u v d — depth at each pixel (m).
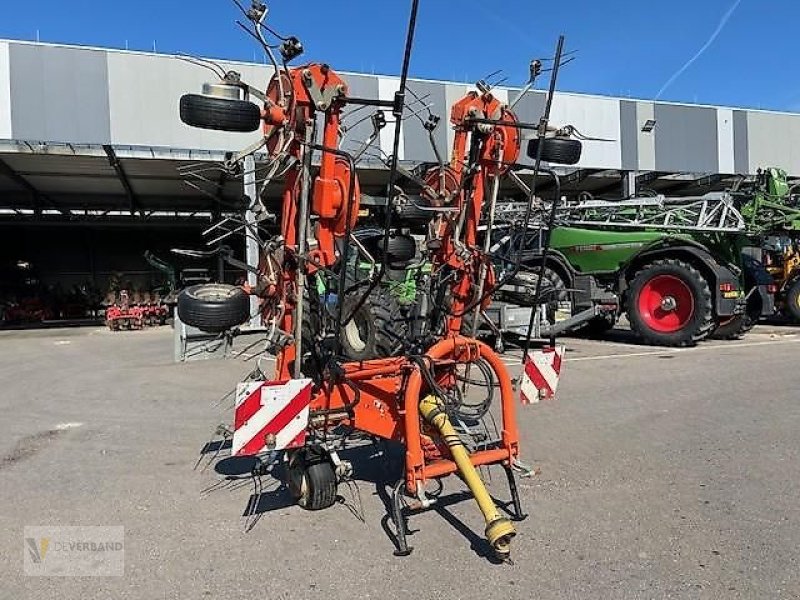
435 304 5.05
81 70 14.00
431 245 4.91
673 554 3.54
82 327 18.86
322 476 4.17
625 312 11.60
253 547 3.71
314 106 3.89
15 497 4.50
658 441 5.59
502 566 3.44
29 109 13.80
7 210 22.50
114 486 4.70
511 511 4.14
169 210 23.12
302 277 4.01
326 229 4.13
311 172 4.17
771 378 8.15
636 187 18.83
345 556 3.58
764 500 4.26
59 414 6.97
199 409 7.04
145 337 15.20
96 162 15.36
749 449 5.32
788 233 13.51
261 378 4.29
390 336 6.32
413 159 14.92
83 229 24.62
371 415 4.16
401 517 3.69
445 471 3.77
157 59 14.30
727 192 11.23
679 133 18.28
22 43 13.72
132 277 25.16
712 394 7.31
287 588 3.25
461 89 15.38
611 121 17.52
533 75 4.56
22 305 21.02
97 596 3.21
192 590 3.25
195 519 4.10
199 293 4.19
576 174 17.98
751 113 19.03
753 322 12.25
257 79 14.55
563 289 10.98
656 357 9.95
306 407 3.73
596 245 11.59
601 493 4.43
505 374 4.17
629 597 3.12
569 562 3.47
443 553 3.60
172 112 14.45
